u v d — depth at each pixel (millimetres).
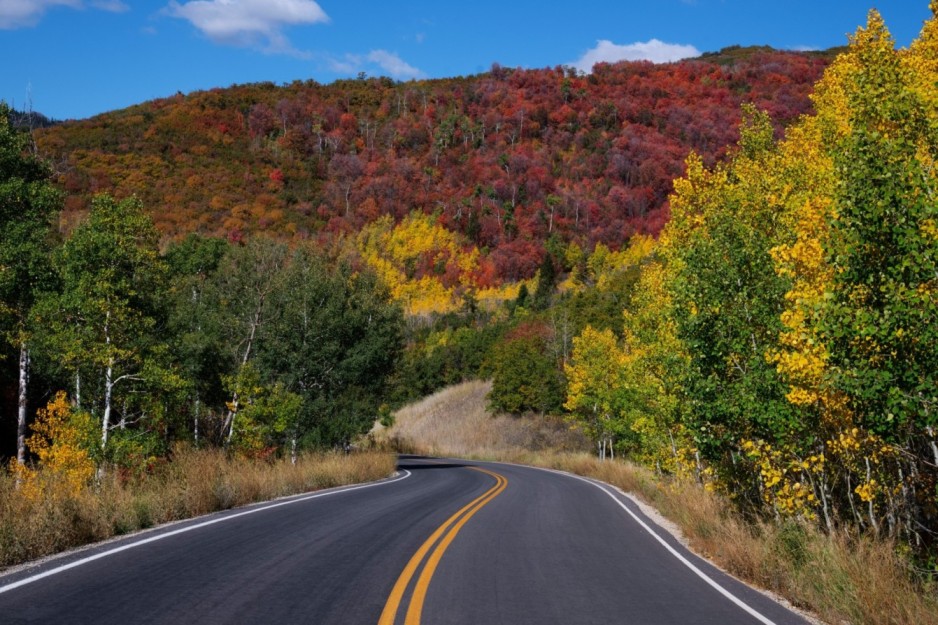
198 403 31719
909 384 6758
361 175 199500
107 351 20672
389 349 37406
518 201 189000
